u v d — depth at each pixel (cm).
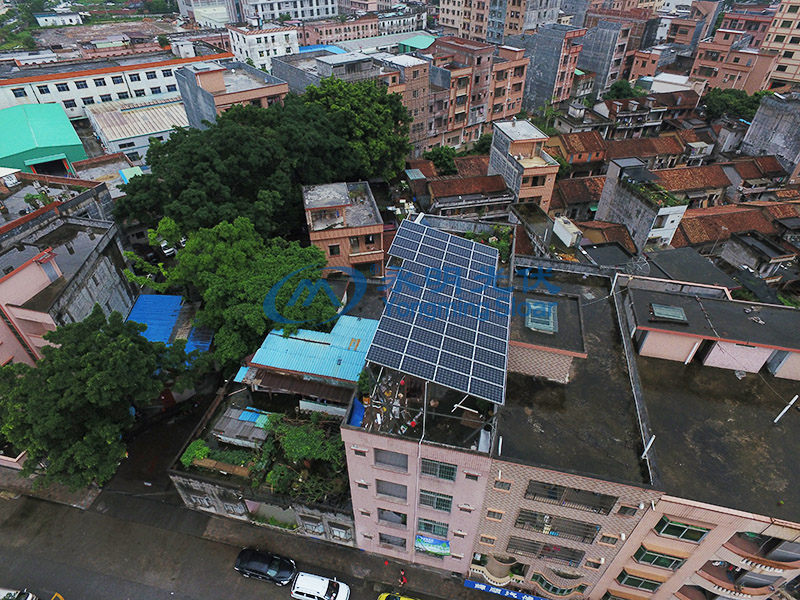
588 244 4284
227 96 5381
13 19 15088
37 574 2636
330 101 4888
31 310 2881
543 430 1970
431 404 2027
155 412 3381
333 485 2447
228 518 2883
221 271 3119
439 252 2416
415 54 7531
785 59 8269
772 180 6150
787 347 2122
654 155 6731
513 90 7812
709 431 2047
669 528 1852
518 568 2438
